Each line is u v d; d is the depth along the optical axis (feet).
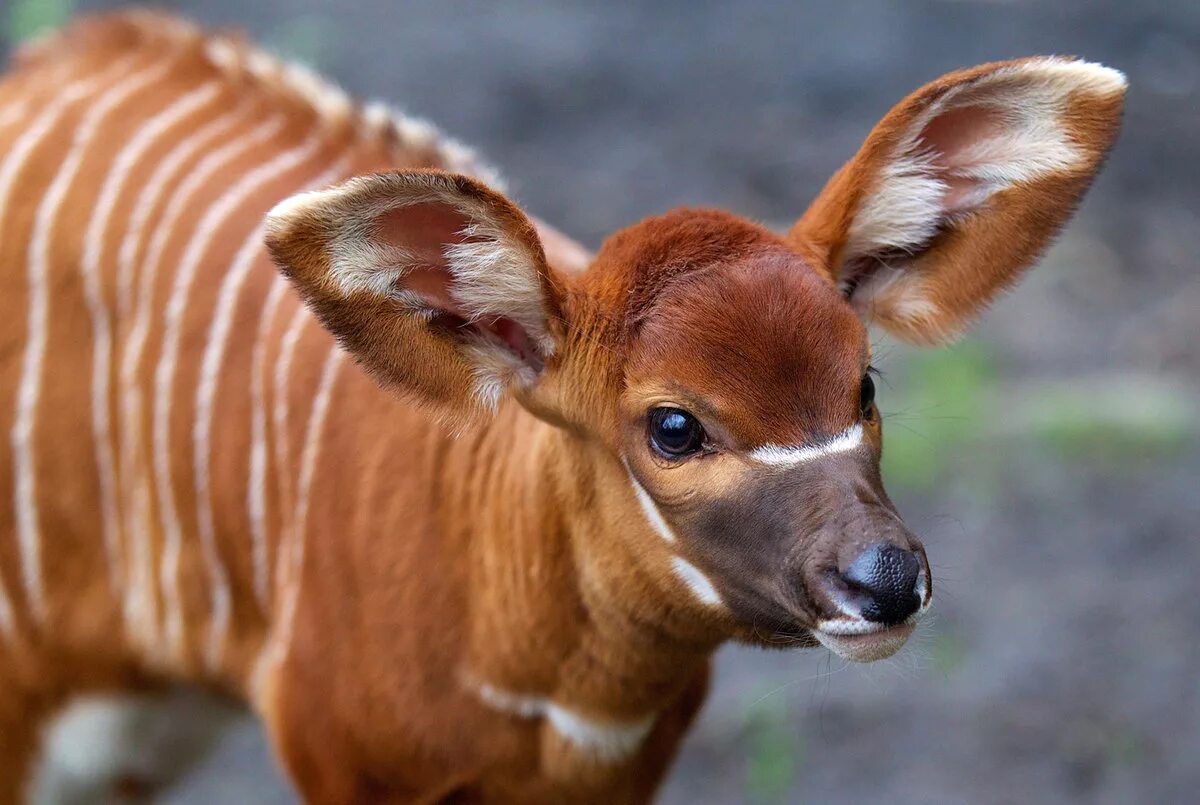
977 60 59.21
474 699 21.13
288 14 59.98
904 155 19.48
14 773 25.49
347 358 22.18
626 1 65.57
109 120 25.07
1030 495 38.70
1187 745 31.65
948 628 34.81
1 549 24.99
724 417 17.60
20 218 24.73
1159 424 40.47
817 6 64.95
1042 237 20.08
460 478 20.92
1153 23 62.08
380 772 22.07
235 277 23.41
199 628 24.29
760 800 31.32
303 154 24.21
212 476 23.36
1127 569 36.37
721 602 18.24
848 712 33.17
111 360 24.14
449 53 58.95
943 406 40.65
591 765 21.22
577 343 18.58
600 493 19.19
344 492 21.77
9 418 24.61
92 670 25.11
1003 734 32.30
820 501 17.10
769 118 55.62
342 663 21.79
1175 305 45.73
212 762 33.94
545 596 20.15
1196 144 53.78
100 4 56.70
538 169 51.70
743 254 18.30
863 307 20.54
